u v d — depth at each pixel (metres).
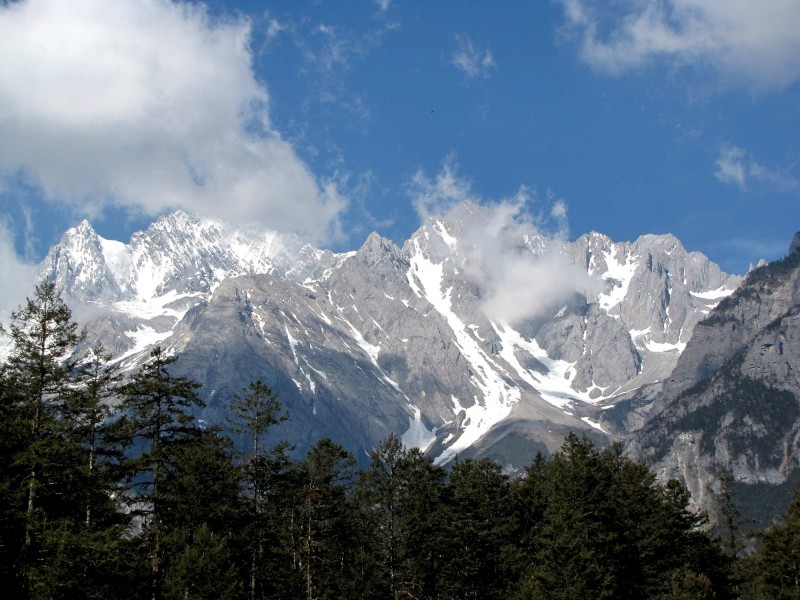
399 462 87.31
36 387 54.38
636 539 88.00
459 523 86.25
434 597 86.12
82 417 58.88
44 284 56.78
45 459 51.44
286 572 79.31
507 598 83.88
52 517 53.38
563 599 75.81
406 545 84.12
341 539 85.50
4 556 50.69
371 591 81.88
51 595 49.12
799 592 84.25
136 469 60.94
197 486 67.62
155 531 64.38
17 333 54.88
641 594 84.81
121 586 58.12
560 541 79.44
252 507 78.19
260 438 84.75
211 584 67.00
